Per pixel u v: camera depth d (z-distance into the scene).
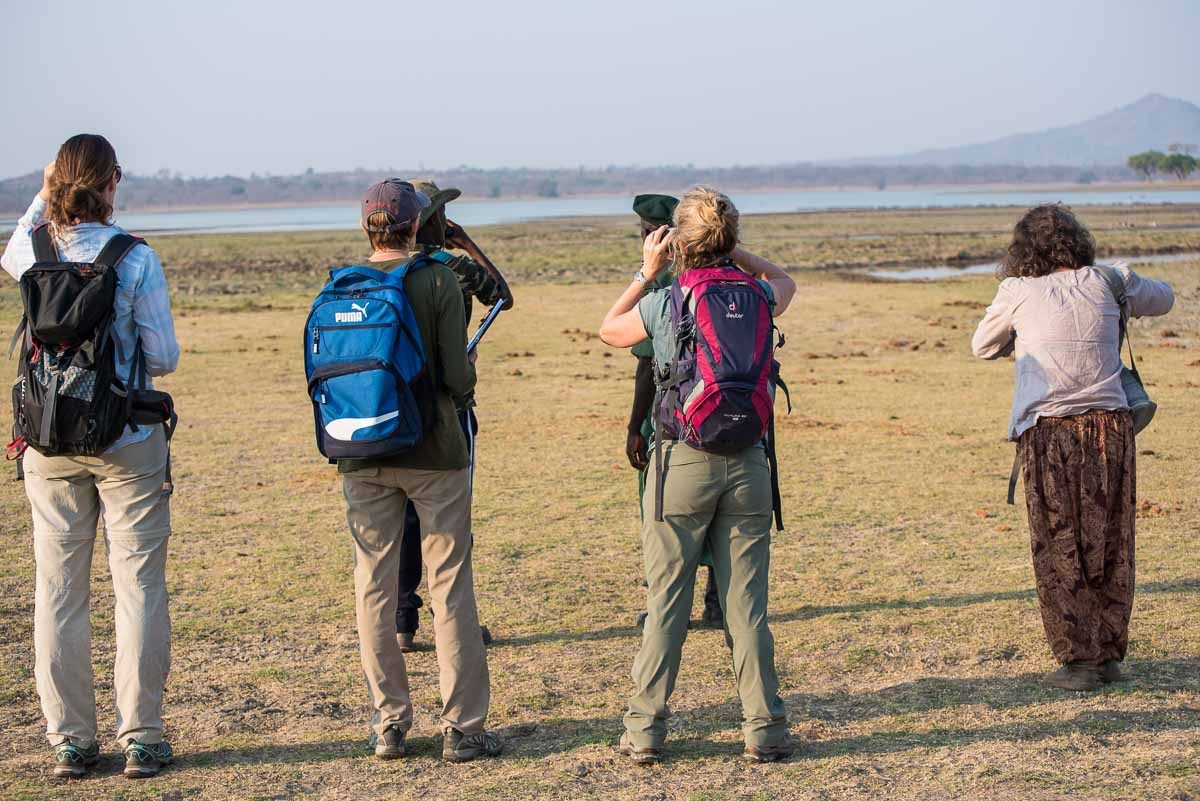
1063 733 4.20
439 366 4.02
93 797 3.83
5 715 4.76
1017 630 5.57
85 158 3.94
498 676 5.19
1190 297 24.42
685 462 3.91
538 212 186.75
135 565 4.02
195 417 12.63
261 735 4.49
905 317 21.41
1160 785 3.67
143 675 4.02
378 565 4.11
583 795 3.78
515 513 8.45
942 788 3.75
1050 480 4.67
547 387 14.63
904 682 4.91
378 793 3.86
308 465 10.19
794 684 4.95
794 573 6.84
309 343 3.91
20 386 3.86
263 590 6.61
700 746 4.21
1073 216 4.84
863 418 12.10
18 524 8.13
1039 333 4.70
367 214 4.05
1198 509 8.06
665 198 5.27
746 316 3.82
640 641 5.68
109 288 3.78
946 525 7.91
